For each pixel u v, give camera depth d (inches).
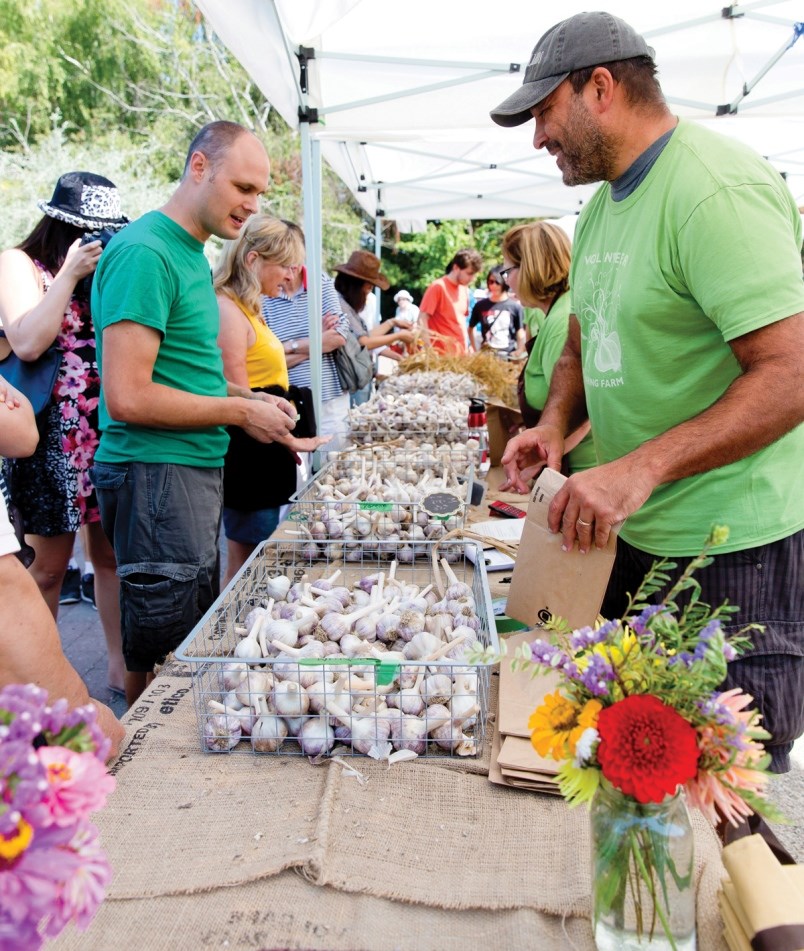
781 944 32.9
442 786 47.9
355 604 65.8
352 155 260.2
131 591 86.7
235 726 51.1
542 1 131.7
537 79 60.8
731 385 54.3
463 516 90.4
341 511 89.8
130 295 78.7
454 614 61.9
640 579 68.0
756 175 54.8
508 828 44.6
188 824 44.9
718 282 53.9
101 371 84.4
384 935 37.5
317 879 40.4
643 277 59.8
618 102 58.8
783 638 59.0
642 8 134.1
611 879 34.1
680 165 57.1
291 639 58.1
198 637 54.6
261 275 121.2
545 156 270.2
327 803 45.4
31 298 104.5
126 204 580.4
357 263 202.4
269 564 78.5
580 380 83.7
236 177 82.4
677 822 33.6
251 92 713.0
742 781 31.6
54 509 108.6
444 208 340.2
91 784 25.5
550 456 77.2
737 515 58.8
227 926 38.3
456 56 142.9
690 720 32.1
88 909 25.4
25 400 57.0
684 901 34.2
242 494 119.6
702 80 150.5
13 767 24.1
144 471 85.6
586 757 32.3
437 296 283.9
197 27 687.1
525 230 114.0
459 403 156.2
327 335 173.3
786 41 141.1
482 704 50.9
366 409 148.7
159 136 660.7
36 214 543.8
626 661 33.9
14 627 46.6
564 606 57.7
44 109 626.2
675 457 52.9
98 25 634.2
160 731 54.1
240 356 113.2
